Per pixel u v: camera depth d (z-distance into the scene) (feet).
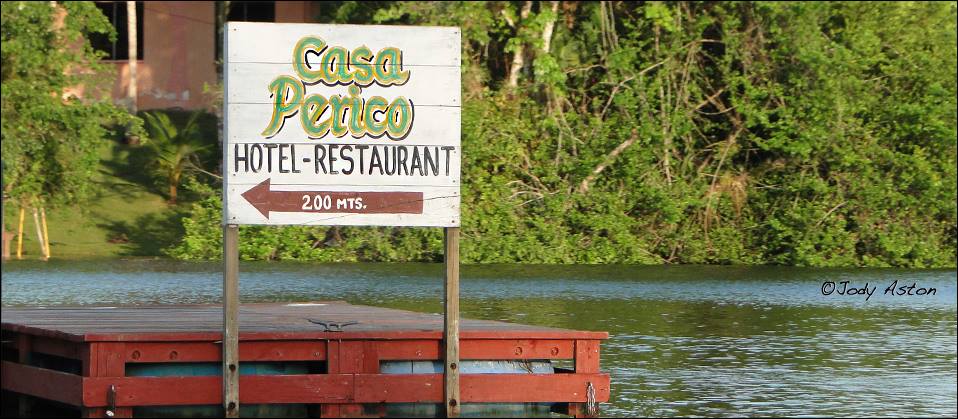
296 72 32.91
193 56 119.14
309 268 87.35
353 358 33.58
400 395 33.65
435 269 88.38
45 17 91.45
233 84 32.71
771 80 98.27
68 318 40.01
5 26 91.25
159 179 103.71
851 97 96.53
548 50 99.35
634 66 99.86
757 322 60.54
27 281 77.25
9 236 94.07
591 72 101.40
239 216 32.65
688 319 61.26
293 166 32.94
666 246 97.35
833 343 53.11
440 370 34.40
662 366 46.14
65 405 36.55
